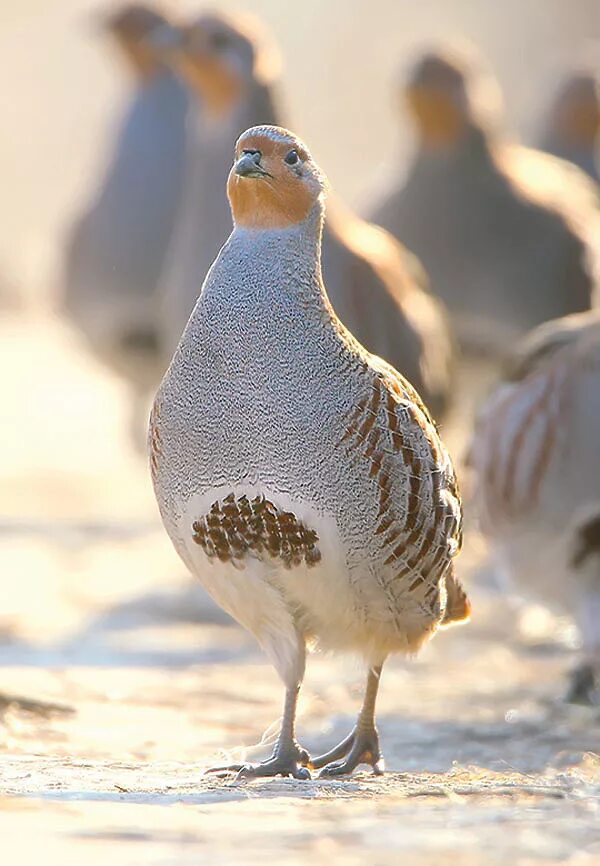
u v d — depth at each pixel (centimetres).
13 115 5800
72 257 2345
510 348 1986
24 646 1450
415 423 846
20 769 824
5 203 5512
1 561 1950
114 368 2402
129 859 590
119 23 2297
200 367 835
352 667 1425
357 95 5834
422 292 1666
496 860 595
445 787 775
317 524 820
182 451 836
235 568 838
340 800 723
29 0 6031
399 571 838
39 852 598
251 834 633
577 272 1972
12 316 4709
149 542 2109
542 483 1287
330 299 1412
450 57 1972
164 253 2300
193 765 888
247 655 1462
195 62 1652
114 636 1526
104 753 970
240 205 848
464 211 1969
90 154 5419
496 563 1349
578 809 693
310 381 825
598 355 1276
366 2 5988
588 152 2575
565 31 5919
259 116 1678
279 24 5906
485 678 1402
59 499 2433
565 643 1568
